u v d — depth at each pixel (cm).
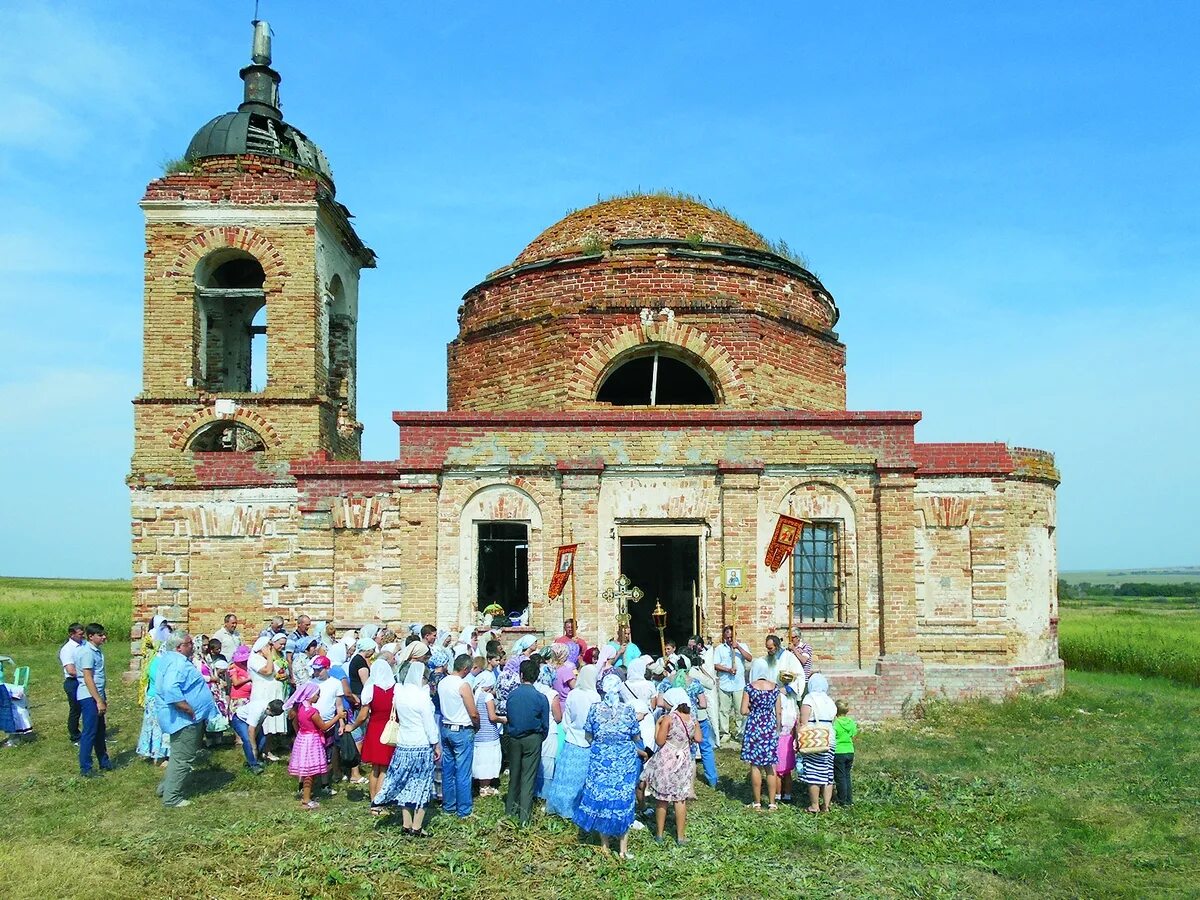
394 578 1972
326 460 2222
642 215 2414
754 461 1898
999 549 1967
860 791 1316
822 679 1221
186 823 1172
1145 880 994
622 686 1103
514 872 1000
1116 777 1405
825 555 1927
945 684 1942
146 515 2141
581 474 1880
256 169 2334
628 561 2648
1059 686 2141
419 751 1095
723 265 2244
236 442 2533
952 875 998
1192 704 2134
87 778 1377
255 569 2117
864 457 1916
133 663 2156
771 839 1102
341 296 2577
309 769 1230
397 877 982
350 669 1435
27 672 1675
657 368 2486
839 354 2466
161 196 2270
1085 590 14625
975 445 1986
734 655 1669
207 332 2438
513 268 2347
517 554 2422
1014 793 1302
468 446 1900
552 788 1169
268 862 1024
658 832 1105
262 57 2514
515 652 1494
